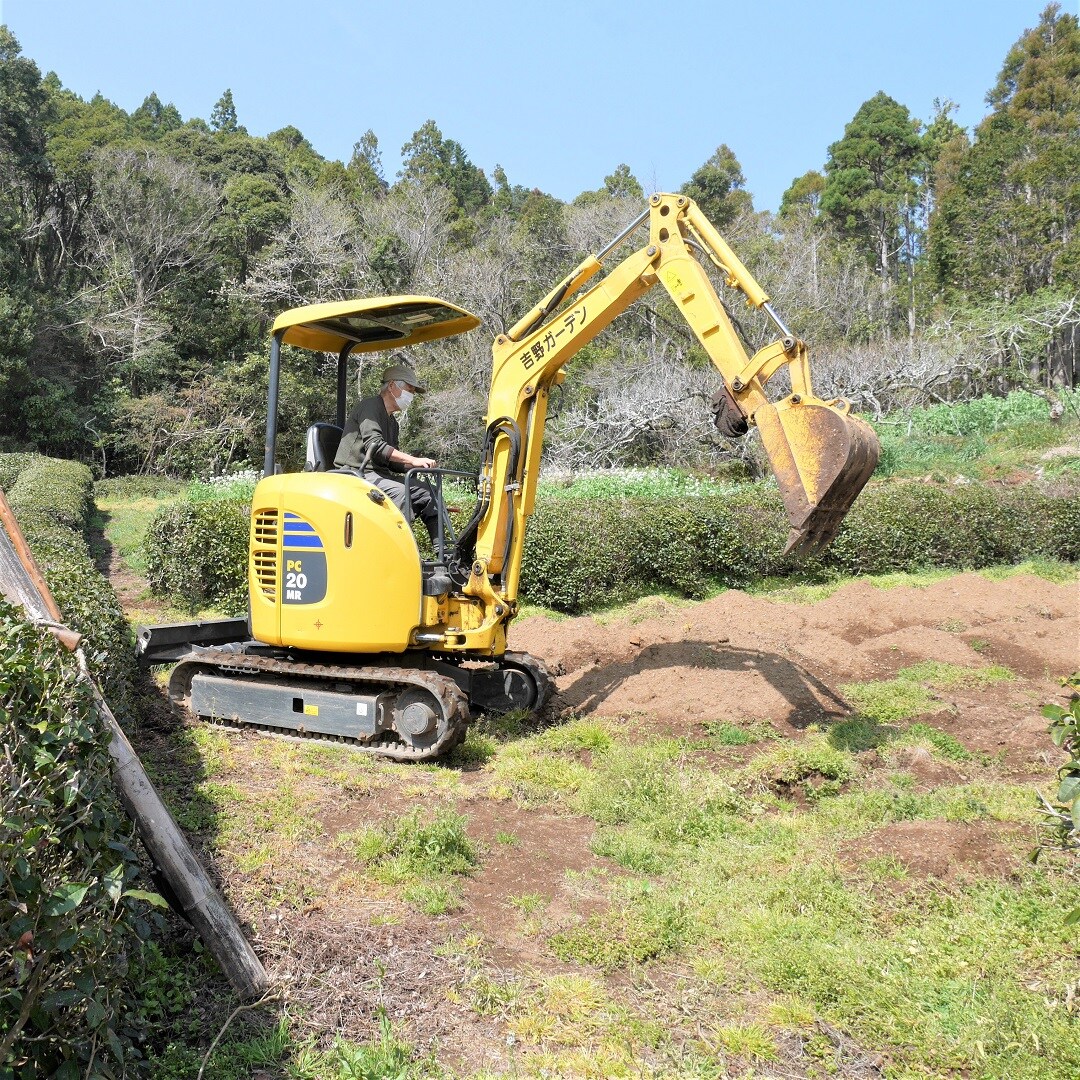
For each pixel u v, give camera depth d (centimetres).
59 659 281
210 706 693
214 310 3653
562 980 370
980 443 2438
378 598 641
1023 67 5338
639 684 758
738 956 391
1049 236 4344
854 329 4103
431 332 742
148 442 3164
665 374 2855
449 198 4325
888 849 471
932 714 720
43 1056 246
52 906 228
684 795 548
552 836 517
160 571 1132
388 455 670
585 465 2614
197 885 356
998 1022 340
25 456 2436
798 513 561
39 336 3262
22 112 3544
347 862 464
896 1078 321
